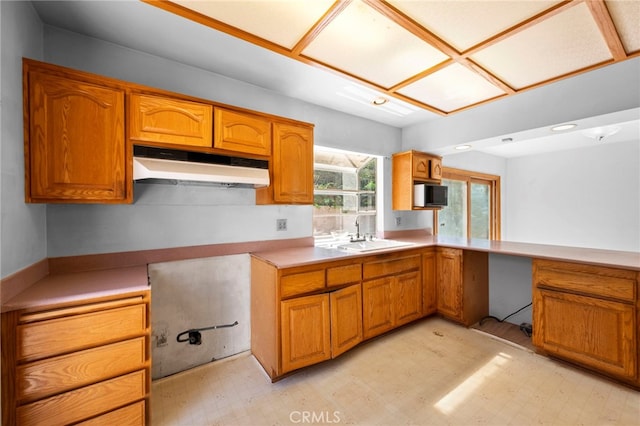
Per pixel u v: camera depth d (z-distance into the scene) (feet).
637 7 4.29
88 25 5.44
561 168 15.40
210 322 7.31
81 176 4.91
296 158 7.59
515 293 9.50
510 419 5.24
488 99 8.09
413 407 5.62
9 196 4.03
